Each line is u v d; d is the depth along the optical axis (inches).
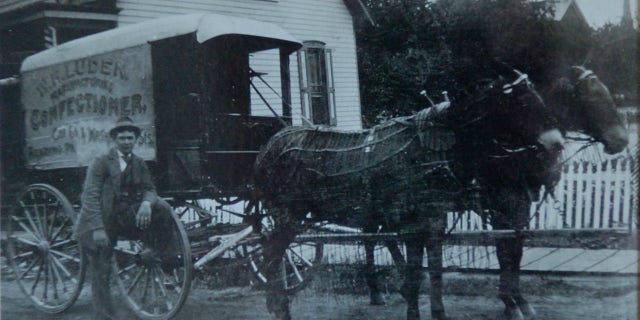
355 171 208.8
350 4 581.6
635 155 256.7
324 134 223.1
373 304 238.8
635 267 253.8
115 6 410.6
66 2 384.2
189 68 251.4
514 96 187.0
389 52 568.7
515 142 191.0
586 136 195.6
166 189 248.5
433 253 200.7
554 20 205.9
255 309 248.1
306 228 228.1
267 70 482.6
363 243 217.5
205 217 269.3
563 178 276.4
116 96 257.0
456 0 269.1
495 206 197.9
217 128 247.1
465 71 213.3
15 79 304.0
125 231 239.0
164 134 246.4
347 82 582.2
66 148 277.1
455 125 194.4
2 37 395.9
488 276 260.7
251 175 254.8
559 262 263.4
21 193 283.7
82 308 266.1
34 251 267.1
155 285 234.4
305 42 538.6
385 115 578.2
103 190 238.4
